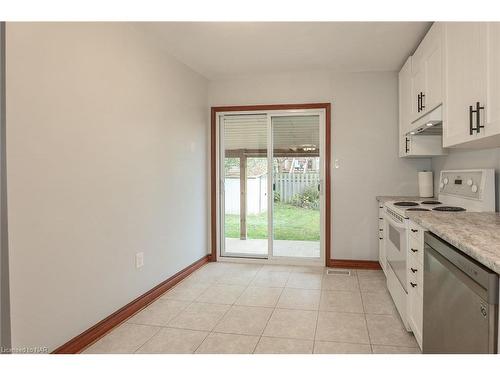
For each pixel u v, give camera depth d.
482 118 1.73
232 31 2.95
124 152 2.68
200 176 4.25
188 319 2.71
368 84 4.10
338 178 4.19
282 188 4.45
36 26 1.88
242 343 2.32
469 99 1.89
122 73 2.67
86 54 2.27
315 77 4.19
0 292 1.68
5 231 1.69
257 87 4.33
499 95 1.55
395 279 2.83
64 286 2.09
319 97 4.19
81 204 2.22
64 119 2.07
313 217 4.37
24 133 1.80
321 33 2.99
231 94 4.41
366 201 4.13
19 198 1.78
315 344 2.30
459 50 2.04
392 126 4.06
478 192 2.43
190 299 3.14
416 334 2.17
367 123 4.11
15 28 1.76
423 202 3.21
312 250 4.39
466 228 1.62
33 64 1.86
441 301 1.54
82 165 2.23
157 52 3.21
